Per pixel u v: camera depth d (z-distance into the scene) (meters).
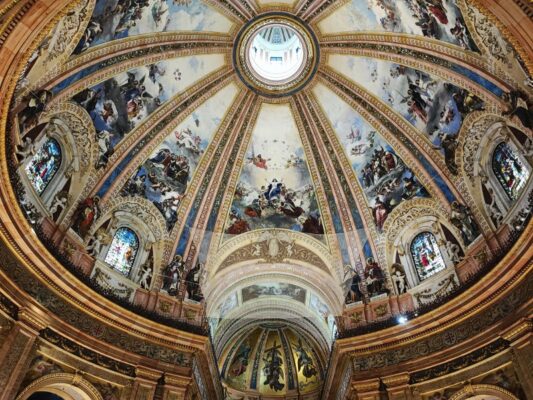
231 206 29.25
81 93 22.91
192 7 25.52
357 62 27.88
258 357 37.78
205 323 25.17
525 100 18.97
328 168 29.36
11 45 14.41
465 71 22.06
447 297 21.70
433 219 25.44
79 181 23.42
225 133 29.53
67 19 19.28
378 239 27.16
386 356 22.67
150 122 26.73
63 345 19.33
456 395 19.78
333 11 26.72
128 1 22.33
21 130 19.34
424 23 23.05
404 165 27.06
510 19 14.30
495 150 22.33
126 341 21.72
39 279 19.34
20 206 17.83
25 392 17.45
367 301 25.48
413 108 26.22
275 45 32.28
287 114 30.20
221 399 30.22
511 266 19.19
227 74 29.16
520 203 20.27
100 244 23.58
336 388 27.02
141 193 26.50
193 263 26.94
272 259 28.77
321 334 32.06
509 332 18.66
